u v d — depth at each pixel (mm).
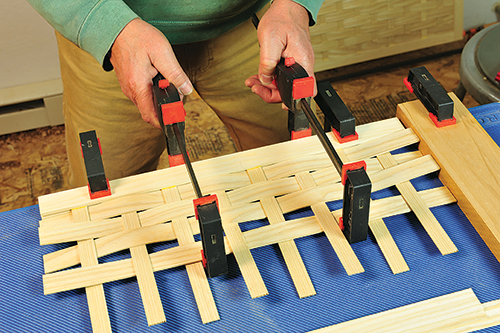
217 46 1079
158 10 935
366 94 1953
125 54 812
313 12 935
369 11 1896
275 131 1232
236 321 657
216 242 643
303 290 677
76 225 743
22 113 1837
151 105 831
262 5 1055
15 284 703
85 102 1126
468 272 693
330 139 853
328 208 765
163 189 796
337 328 642
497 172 766
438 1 1938
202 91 1207
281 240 729
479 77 1334
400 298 670
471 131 830
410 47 2010
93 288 684
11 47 1712
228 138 1820
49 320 667
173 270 713
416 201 766
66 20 822
